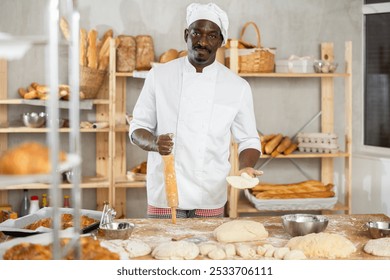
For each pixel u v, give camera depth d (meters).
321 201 4.44
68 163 1.42
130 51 4.34
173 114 3.11
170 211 3.09
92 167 4.68
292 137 4.91
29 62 4.51
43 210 2.58
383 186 4.64
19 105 4.52
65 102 4.25
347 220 2.68
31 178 1.31
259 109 4.86
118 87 4.61
